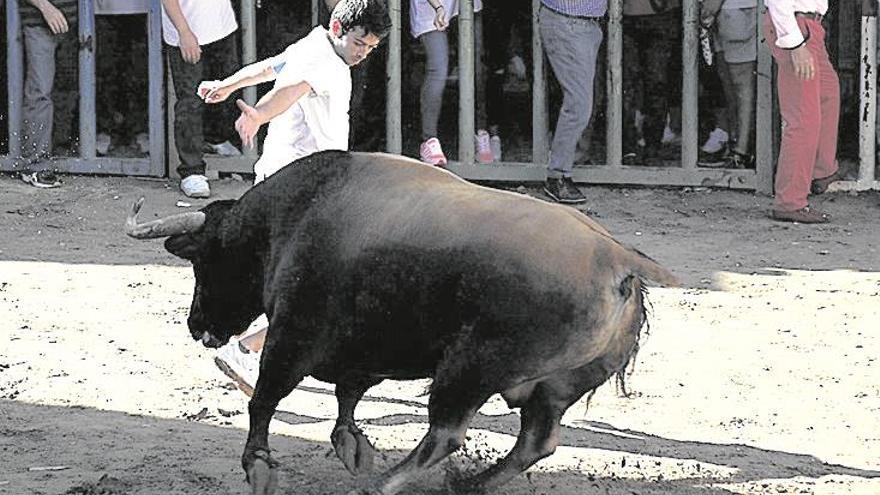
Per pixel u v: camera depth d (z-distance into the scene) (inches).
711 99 1079.6
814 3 927.7
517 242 404.2
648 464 516.7
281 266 448.1
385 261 421.7
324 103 534.3
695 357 659.4
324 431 553.3
